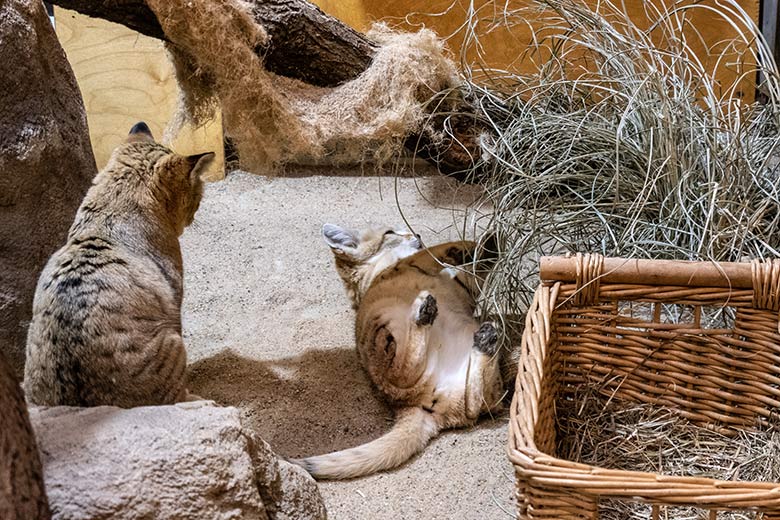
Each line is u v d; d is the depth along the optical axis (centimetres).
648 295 283
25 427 182
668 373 292
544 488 208
